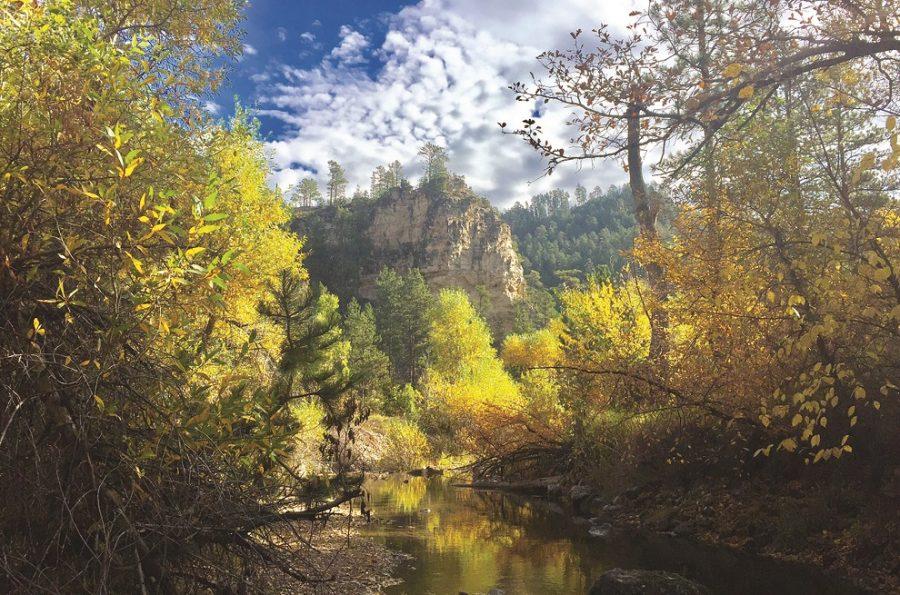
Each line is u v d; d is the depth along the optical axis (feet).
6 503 11.66
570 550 30.27
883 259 18.34
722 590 22.97
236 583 14.16
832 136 28.50
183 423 12.85
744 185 30.01
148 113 15.05
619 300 48.19
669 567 26.58
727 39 19.77
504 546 31.22
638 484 40.86
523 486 55.47
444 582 24.27
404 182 453.58
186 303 13.52
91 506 12.20
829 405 27.12
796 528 28.09
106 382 12.34
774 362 28.66
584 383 46.93
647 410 37.27
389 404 113.09
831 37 19.65
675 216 38.11
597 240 551.59
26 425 11.79
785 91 25.62
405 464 82.28
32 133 12.74
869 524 25.21
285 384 17.58
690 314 33.42
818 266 23.49
